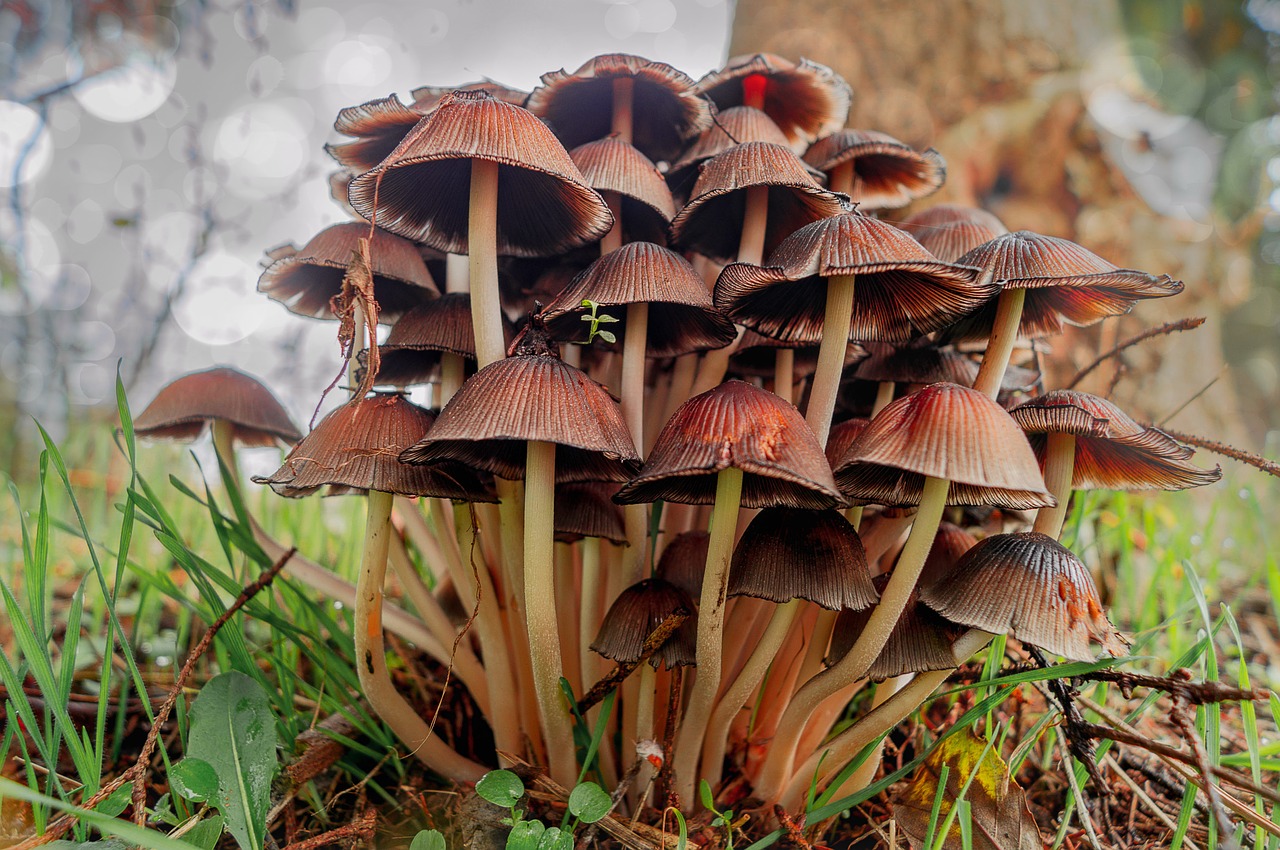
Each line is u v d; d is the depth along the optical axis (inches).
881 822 6.2
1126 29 14.9
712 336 6.4
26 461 17.1
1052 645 5.1
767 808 6.1
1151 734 7.2
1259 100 21.2
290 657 7.4
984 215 7.7
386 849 5.9
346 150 6.8
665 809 5.7
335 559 9.9
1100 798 6.4
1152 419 12.6
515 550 6.3
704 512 7.2
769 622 6.3
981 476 4.9
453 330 6.5
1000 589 5.3
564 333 6.6
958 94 12.9
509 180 6.4
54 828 5.0
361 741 6.7
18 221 16.2
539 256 6.9
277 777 6.2
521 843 5.2
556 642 5.8
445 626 6.8
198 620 8.7
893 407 5.2
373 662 6.1
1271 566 7.9
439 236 6.8
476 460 5.8
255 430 8.0
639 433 6.2
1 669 5.0
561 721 6.0
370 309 5.6
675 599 6.0
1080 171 13.0
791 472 4.9
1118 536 9.3
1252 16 21.4
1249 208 21.2
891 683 6.1
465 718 7.4
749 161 6.2
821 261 5.5
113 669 7.7
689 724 5.9
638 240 7.5
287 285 7.4
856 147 7.2
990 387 6.0
